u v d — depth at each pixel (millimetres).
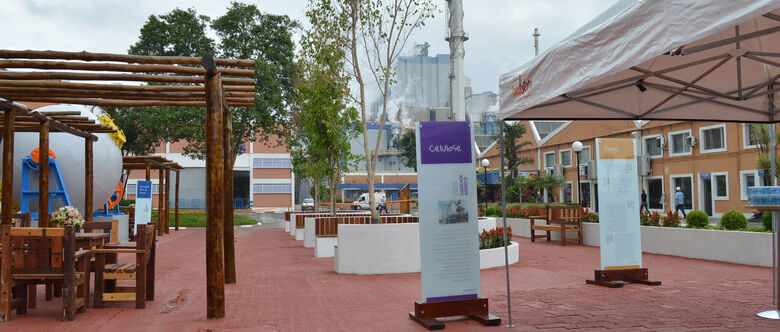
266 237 20969
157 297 7637
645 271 8555
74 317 6051
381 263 10055
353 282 9000
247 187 57094
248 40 30516
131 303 7156
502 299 7293
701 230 11703
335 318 6164
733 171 26875
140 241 6836
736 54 5418
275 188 55000
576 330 5430
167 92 8008
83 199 16562
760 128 23234
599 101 6918
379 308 6742
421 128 6133
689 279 8812
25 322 5922
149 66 6758
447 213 6098
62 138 16125
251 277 9727
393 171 69438
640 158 32531
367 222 13406
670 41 3746
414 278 9438
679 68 5883
